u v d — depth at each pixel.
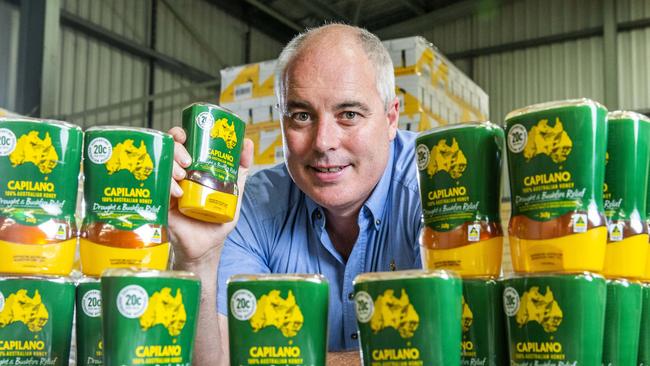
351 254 1.84
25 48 5.81
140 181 1.12
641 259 1.14
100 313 1.09
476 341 1.07
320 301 1.00
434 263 1.14
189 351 1.00
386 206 1.87
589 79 8.72
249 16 9.38
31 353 1.06
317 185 1.75
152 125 8.01
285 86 1.73
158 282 0.97
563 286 1.00
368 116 1.72
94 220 1.11
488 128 1.13
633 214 1.14
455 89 3.88
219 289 1.82
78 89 7.27
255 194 1.99
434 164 1.15
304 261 1.91
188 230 1.40
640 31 8.47
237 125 1.37
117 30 7.70
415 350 0.94
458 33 9.53
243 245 1.92
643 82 8.35
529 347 1.02
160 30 8.19
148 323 0.96
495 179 1.13
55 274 1.08
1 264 1.06
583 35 8.80
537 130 1.06
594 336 1.00
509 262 3.72
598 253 1.04
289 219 1.94
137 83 7.91
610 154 1.13
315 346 0.99
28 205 1.07
